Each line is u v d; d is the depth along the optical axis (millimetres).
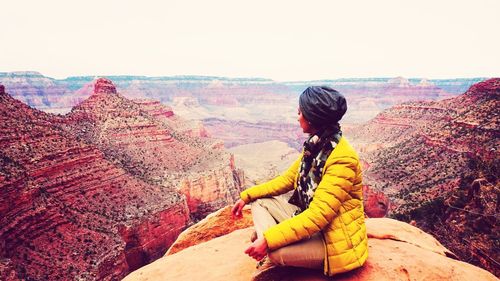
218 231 9148
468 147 53906
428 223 31172
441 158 57750
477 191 27781
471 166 45438
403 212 37375
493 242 22750
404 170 61219
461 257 24078
